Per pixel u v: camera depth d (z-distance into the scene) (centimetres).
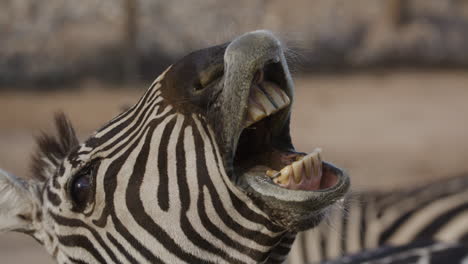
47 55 6981
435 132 5431
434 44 7819
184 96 838
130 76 6794
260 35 793
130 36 6888
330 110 6125
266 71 816
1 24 7075
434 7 8206
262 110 795
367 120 5806
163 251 866
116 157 894
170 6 7012
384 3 7988
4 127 5422
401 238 1677
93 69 6969
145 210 865
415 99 6494
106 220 899
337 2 7950
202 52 841
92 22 7175
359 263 1420
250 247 841
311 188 784
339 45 7681
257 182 800
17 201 1026
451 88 6931
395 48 7762
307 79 7206
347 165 4553
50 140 1055
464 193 1769
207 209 834
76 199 930
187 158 838
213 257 853
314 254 1714
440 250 1394
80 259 934
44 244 1006
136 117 898
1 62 6875
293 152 838
